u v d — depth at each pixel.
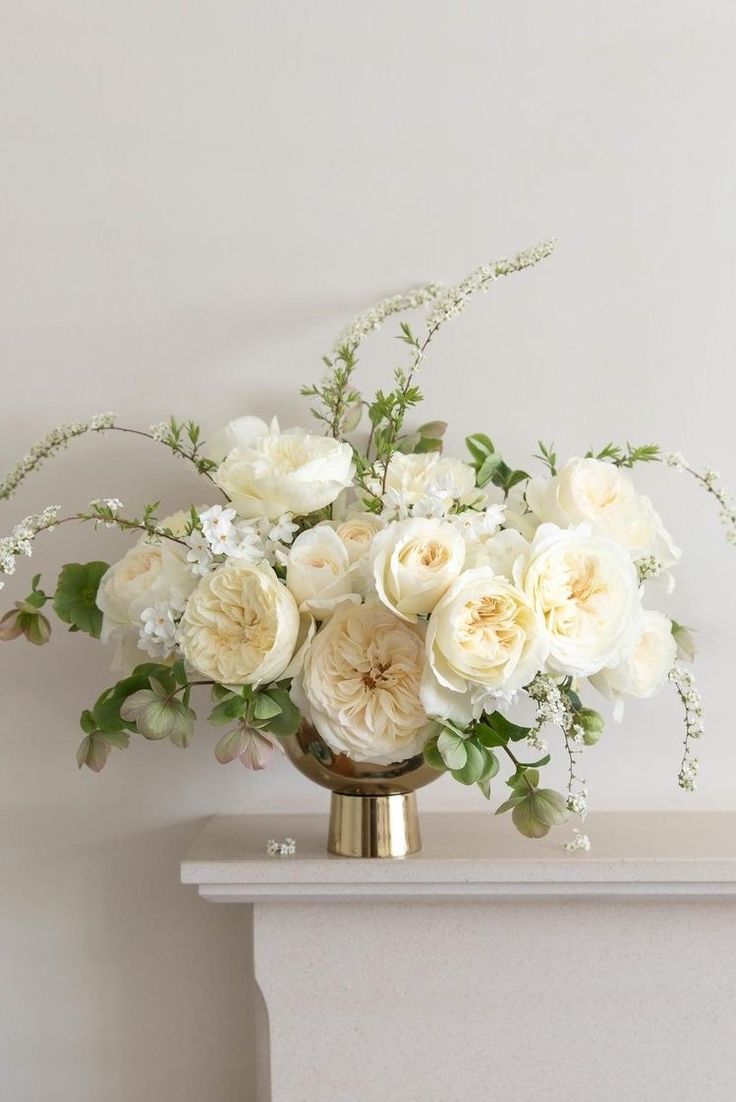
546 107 1.17
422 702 0.87
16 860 1.18
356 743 0.90
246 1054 1.17
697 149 1.17
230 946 1.17
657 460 1.08
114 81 1.17
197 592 0.91
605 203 1.17
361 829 1.01
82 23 1.17
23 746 1.18
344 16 1.17
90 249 1.18
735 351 1.17
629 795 1.18
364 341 1.17
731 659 1.17
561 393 1.17
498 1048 1.04
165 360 1.18
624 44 1.17
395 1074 1.04
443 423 1.13
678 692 1.10
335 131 1.17
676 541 1.17
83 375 1.18
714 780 1.18
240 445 1.03
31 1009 1.18
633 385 1.17
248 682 0.89
